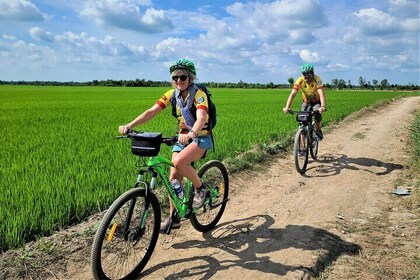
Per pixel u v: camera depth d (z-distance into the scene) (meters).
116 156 8.07
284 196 6.58
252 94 59.66
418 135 10.84
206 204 4.87
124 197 3.68
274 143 10.73
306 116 7.94
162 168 4.19
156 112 4.31
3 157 8.34
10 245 4.25
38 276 3.87
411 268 4.11
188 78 4.13
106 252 4.20
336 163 8.95
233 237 4.89
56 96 48.28
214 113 4.33
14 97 44.81
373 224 5.30
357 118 19.12
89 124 15.42
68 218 4.98
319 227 5.16
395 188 6.93
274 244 4.66
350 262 4.27
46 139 11.00
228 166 7.96
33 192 5.51
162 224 4.44
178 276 3.97
